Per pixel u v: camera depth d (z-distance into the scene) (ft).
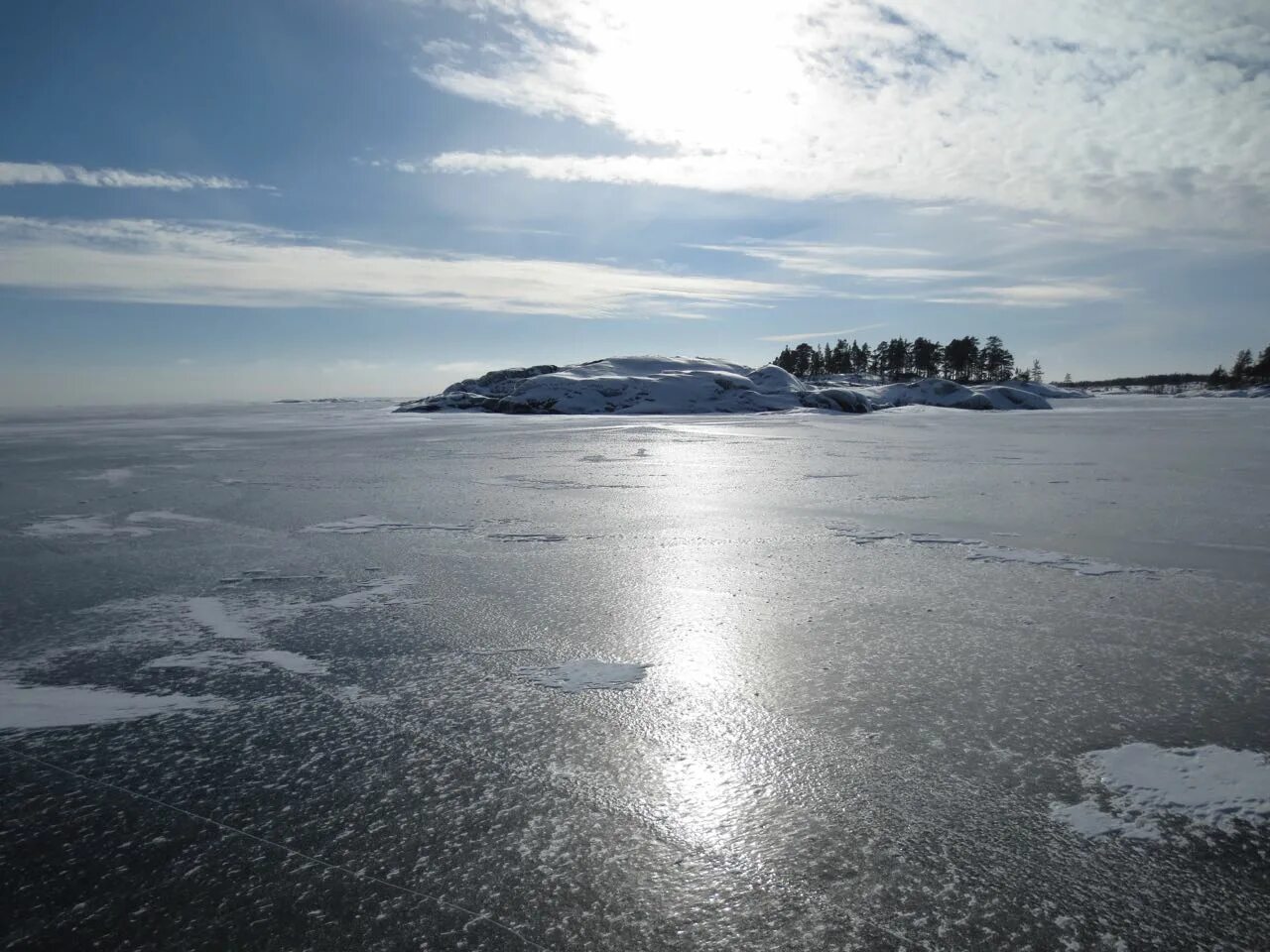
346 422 150.30
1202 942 8.93
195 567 27.32
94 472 58.18
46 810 11.98
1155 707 15.12
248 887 10.12
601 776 12.78
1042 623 20.24
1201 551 28.37
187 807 12.01
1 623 21.15
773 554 28.60
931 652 18.22
